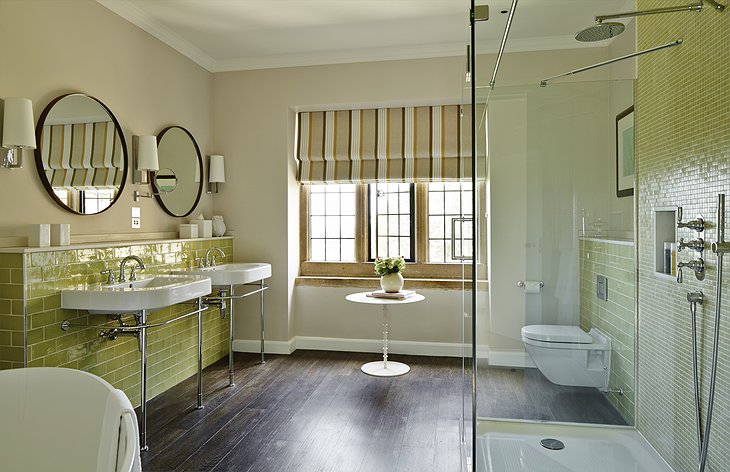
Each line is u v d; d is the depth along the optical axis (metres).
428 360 4.27
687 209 1.96
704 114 1.82
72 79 2.87
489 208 2.30
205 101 4.43
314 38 3.96
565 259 2.33
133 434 1.38
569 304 2.32
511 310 2.29
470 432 2.44
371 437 2.74
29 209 2.60
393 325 4.50
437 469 2.39
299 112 4.64
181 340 3.70
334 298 4.60
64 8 2.81
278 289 4.47
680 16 1.98
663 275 2.13
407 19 3.60
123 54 3.31
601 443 2.13
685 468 1.96
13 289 2.35
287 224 4.44
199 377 3.17
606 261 2.35
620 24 2.08
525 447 2.10
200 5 3.33
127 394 3.10
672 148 2.07
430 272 4.63
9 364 2.36
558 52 3.66
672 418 2.04
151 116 3.62
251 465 2.43
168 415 3.04
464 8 3.41
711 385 1.79
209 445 2.64
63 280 2.58
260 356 4.41
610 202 2.35
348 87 4.32
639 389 2.29
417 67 4.21
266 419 2.98
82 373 1.70
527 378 2.25
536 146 2.37
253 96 4.48
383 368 4.00
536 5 3.01
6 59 2.46
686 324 1.96
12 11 2.49
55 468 1.59
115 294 2.48
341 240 4.83
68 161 2.81
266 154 4.47
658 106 2.19
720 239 1.71
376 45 4.14
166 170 3.76
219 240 4.28
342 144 4.55
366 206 4.77
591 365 2.27
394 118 4.47
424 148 4.40
